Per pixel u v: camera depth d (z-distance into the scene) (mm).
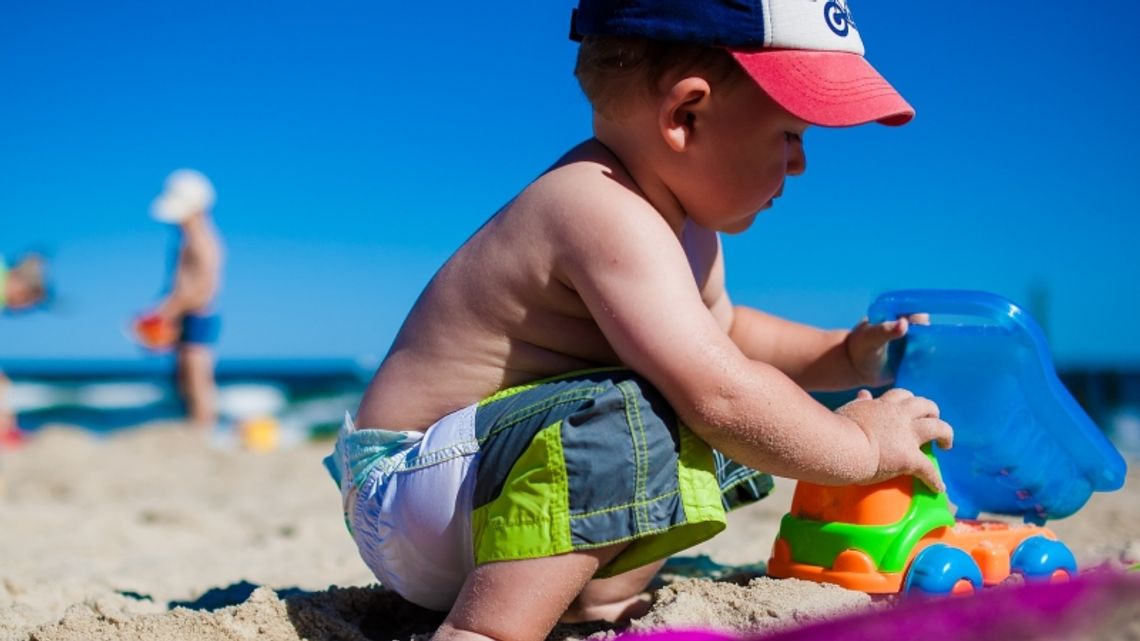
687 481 1760
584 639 1812
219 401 17812
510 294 1877
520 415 1760
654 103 1898
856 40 1963
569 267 1821
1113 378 13742
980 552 1916
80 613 2080
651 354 1735
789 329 2410
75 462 6660
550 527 1694
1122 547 2521
